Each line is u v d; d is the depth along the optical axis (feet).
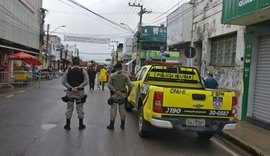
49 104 49.85
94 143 27.22
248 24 41.65
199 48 66.54
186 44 74.79
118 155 24.12
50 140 27.53
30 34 123.65
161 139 30.40
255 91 41.83
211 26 55.88
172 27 80.28
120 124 36.22
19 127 32.27
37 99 56.29
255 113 41.65
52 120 36.45
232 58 48.96
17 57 92.17
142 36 179.52
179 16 73.36
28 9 118.11
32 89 77.20
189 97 27.20
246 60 42.57
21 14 107.14
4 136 28.48
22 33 109.09
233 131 34.83
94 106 50.29
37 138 28.07
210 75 41.96
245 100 42.47
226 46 51.65
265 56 39.96
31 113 40.83
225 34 50.34
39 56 143.02
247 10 35.06
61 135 29.50
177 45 81.51
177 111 27.09
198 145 29.27
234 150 28.53
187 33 68.95
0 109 43.65
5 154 23.11
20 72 88.63
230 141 31.96
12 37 95.50
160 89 27.02
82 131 31.53
